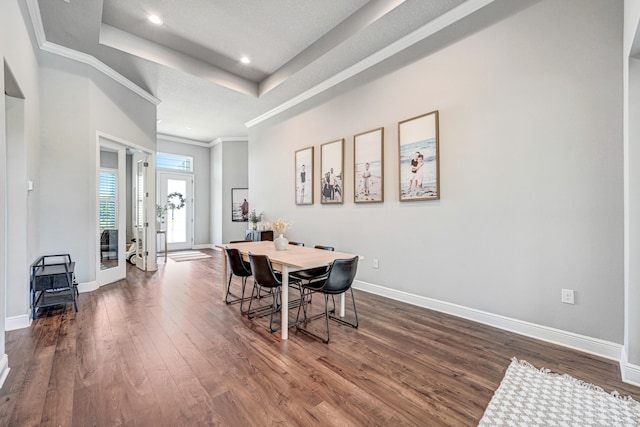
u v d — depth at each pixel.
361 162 4.13
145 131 5.14
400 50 3.63
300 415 1.66
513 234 2.75
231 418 1.63
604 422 1.60
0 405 1.71
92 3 2.93
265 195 6.14
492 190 2.88
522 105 2.68
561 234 2.49
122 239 4.80
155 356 2.30
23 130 2.84
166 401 1.76
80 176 3.88
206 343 2.54
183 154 8.52
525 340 2.59
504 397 1.81
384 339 2.63
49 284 3.13
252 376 2.04
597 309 2.33
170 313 3.27
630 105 1.93
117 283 4.57
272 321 3.04
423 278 3.47
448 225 3.23
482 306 2.98
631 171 1.94
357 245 4.24
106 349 2.40
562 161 2.48
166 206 8.20
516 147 2.72
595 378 2.01
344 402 1.77
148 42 3.94
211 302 3.68
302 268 2.51
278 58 4.41
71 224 3.83
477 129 2.98
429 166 3.36
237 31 3.75
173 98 5.28
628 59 1.95
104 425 1.56
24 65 2.78
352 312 3.32
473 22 2.99
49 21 3.19
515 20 2.72
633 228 1.95
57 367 2.12
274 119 5.85
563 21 2.46
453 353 2.37
